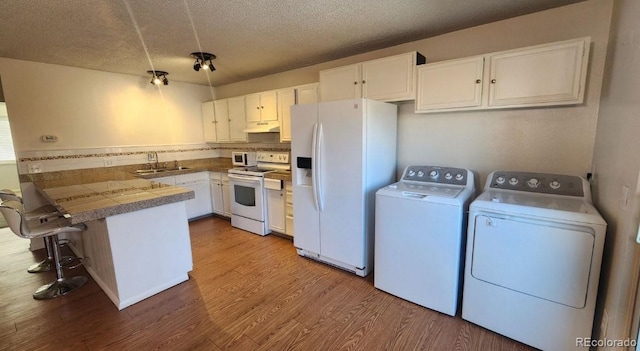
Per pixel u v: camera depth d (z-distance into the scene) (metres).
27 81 3.26
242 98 4.27
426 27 2.51
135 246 2.24
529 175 2.17
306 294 2.38
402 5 2.09
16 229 2.17
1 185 5.11
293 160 2.99
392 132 2.88
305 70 3.78
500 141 2.45
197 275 2.72
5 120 5.07
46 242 2.97
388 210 2.27
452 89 2.42
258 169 4.19
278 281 2.60
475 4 2.09
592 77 2.03
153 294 2.38
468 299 1.98
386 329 1.95
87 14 2.12
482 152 2.55
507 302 1.81
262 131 3.98
